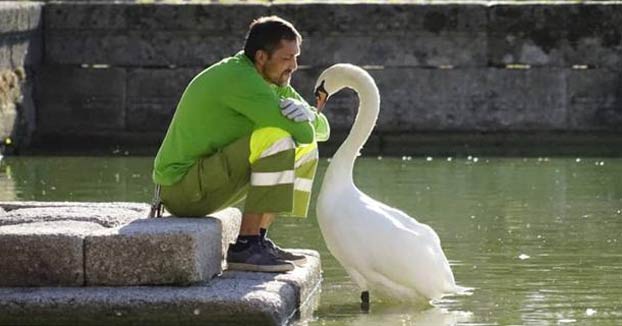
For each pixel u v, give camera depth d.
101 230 10.26
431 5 23.45
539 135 23.70
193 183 10.97
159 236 10.04
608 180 19.00
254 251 10.95
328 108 23.36
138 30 23.64
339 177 11.41
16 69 22.56
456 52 23.61
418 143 23.64
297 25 23.42
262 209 10.84
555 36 23.58
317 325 10.27
